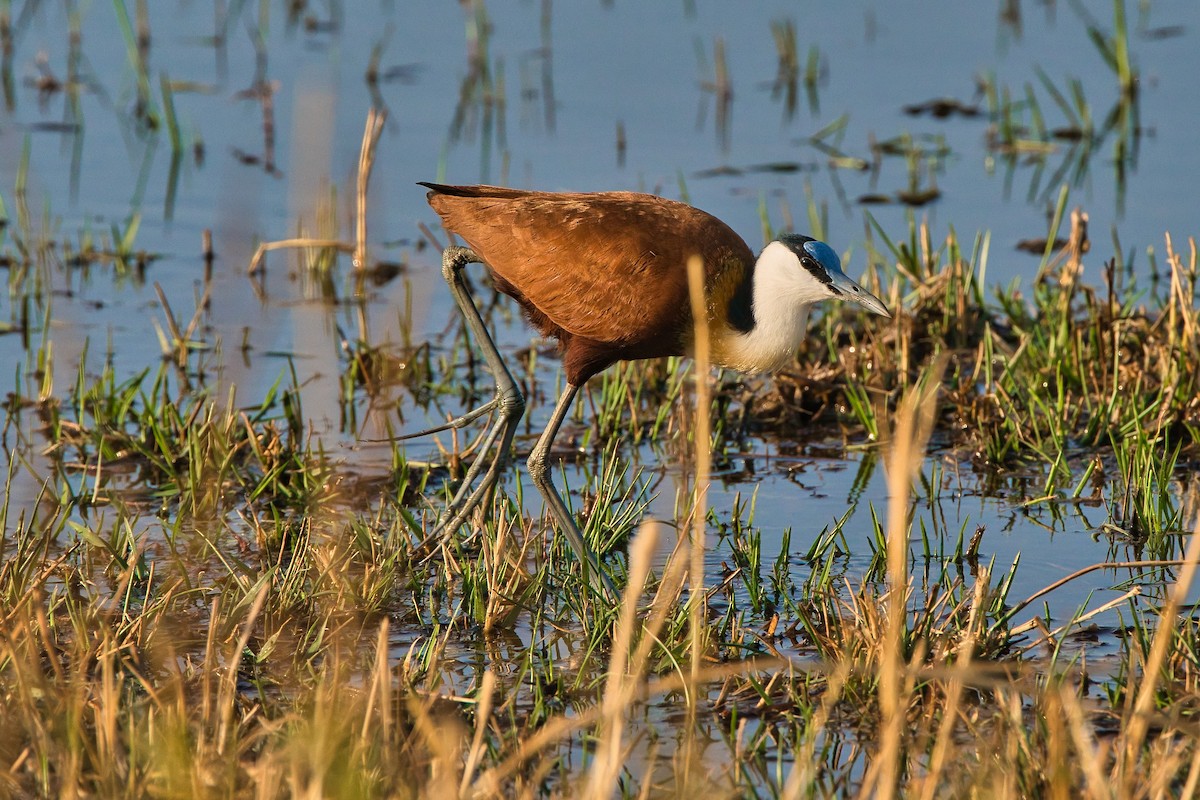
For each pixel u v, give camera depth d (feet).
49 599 28.27
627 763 23.49
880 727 24.26
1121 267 46.34
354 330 45.39
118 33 68.64
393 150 56.08
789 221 49.44
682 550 25.13
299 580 28.68
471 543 32.27
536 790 22.62
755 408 40.22
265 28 68.18
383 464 36.81
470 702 25.21
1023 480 36.04
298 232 45.32
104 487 35.04
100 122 59.57
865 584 28.30
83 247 48.98
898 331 40.88
